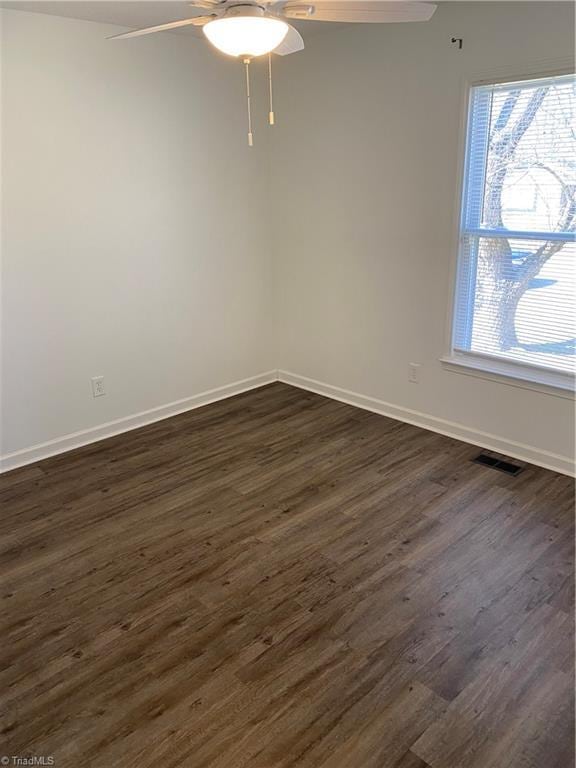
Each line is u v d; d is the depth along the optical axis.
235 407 4.38
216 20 1.81
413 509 2.99
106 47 3.36
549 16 2.77
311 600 2.38
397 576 2.50
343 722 1.84
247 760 1.73
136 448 3.74
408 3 1.84
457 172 3.31
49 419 3.63
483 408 3.57
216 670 2.05
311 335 4.52
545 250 3.11
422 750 1.75
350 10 1.87
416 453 3.58
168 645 2.17
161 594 2.43
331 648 2.13
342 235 4.05
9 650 2.16
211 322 4.34
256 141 4.26
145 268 3.86
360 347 4.19
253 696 1.94
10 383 3.41
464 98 3.17
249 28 1.80
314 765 1.71
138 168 3.67
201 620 2.28
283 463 3.50
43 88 3.17
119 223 3.66
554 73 2.83
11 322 3.34
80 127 3.36
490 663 2.05
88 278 3.60
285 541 2.76
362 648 2.13
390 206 3.71
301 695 1.94
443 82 3.25
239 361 4.61
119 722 1.86
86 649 2.15
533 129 3.01
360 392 4.30
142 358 4.00
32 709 1.91
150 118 3.64
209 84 3.88
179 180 3.89
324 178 4.04
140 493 3.21
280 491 3.19
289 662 2.08
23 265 3.31
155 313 3.99
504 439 3.52
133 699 1.94
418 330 3.79
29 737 1.82
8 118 3.09
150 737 1.81
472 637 2.17
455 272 3.49
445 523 2.86
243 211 4.32
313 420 4.11
